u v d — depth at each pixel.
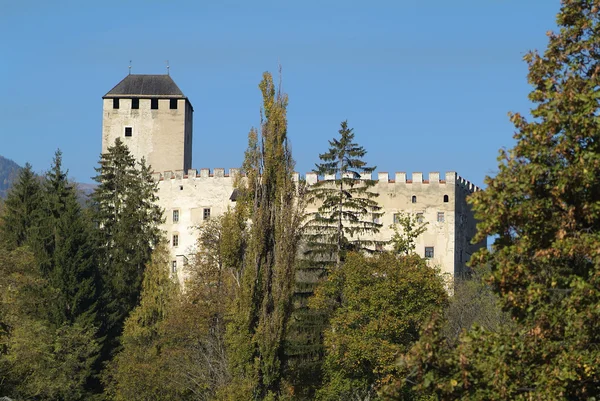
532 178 80.62
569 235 80.56
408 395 170.25
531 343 81.44
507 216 81.75
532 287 80.56
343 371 198.38
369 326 193.00
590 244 78.56
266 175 191.62
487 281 84.69
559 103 81.31
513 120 84.00
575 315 78.88
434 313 84.44
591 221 80.81
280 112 196.00
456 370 82.06
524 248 82.25
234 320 183.50
